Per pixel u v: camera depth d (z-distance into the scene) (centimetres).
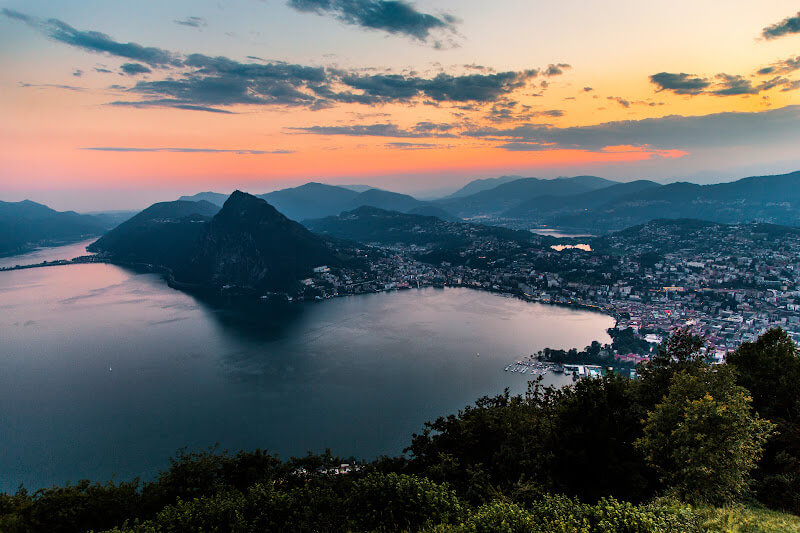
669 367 3881
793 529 2247
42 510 3225
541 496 2753
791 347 3988
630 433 3122
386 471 4138
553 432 3238
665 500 2506
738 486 2569
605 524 2112
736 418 2611
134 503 3541
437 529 2309
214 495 3481
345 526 2728
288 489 3619
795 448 3022
